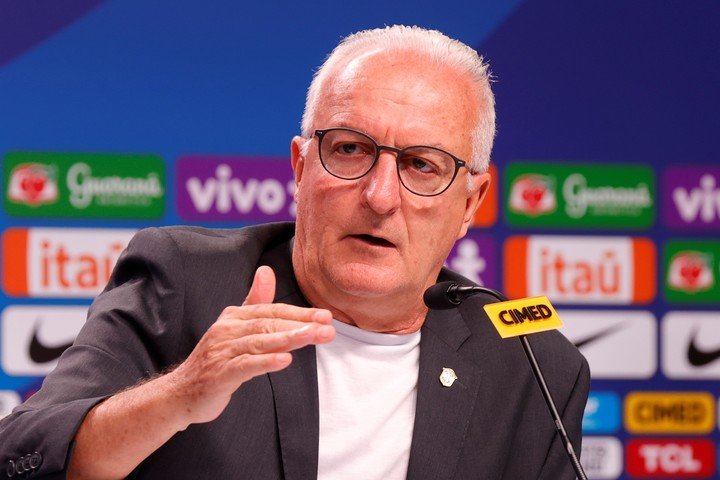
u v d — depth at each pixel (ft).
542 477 15.65
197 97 28.17
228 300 14.51
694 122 30.19
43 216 27.45
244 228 15.99
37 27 27.45
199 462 13.56
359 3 28.89
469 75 14.89
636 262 30.04
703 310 30.30
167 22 28.04
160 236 14.79
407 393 15.08
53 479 12.05
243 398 13.93
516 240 29.55
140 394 11.95
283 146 28.60
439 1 29.12
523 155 29.58
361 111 13.96
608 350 30.01
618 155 29.96
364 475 14.44
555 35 29.66
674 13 30.07
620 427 30.09
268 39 28.50
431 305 13.96
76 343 13.89
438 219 14.37
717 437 30.35
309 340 10.90
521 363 15.89
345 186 13.89
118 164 27.78
